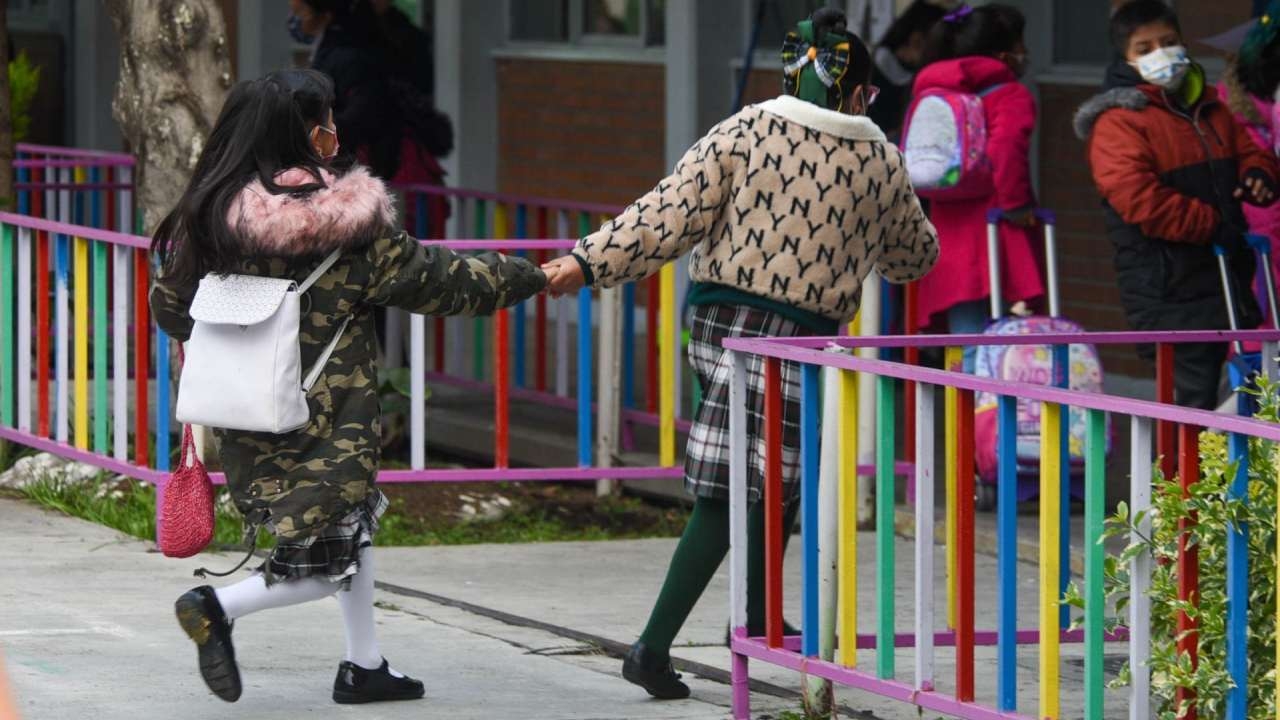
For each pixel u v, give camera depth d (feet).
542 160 82.28
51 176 80.28
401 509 50.21
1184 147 43.55
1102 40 61.72
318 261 28.30
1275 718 24.09
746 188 31.24
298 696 31.40
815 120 31.27
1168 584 25.13
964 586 26.84
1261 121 46.34
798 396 31.83
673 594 32.14
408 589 41.09
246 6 92.73
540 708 31.37
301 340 28.48
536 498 52.21
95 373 45.34
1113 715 31.86
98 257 44.96
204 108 48.60
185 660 33.35
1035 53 63.00
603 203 79.66
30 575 40.01
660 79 76.48
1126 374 61.72
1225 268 43.55
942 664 35.86
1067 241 63.00
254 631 35.91
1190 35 59.77
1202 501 23.80
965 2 60.49
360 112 56.13
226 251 28.04
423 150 60.90
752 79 72.69
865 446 46.96
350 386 28.78
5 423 47.93
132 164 72.79
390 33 62.59
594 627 38.19
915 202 32.53
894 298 52.85
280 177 28.17
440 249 29.40
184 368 28.45
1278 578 23.04
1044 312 52.54
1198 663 24.38
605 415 50.93
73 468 48.70
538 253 54.95
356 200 28.02
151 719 29.71
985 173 48.19
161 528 29.81
